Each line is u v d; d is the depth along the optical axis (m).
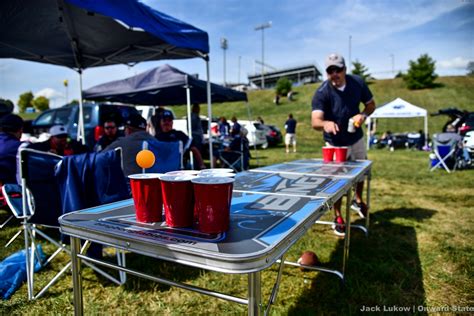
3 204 2.49
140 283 2.05
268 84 62.06
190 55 4.83
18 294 1.93
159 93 7.08
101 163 1.88
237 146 6.31
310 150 12.15
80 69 5.12
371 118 14.89
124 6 2.75
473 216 3.51
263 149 12.65
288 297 1.89
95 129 5.66
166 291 1.96
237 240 0.78
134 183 0.92
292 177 1.78
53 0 3.25
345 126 2.84
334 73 2.61
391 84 28.83
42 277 2.14
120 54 4.76
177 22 3.59
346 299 1.88
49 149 3.21
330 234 2.95
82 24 3.83
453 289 1.97
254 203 1.16
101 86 6.70
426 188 5.15
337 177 1.77
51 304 1.83
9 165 2.66
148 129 4.01
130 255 2.50
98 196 1.87
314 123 2.78
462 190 4.96
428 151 12.10
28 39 4.08
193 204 0.89
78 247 1.09
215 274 2.19
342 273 2.01
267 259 0.72
